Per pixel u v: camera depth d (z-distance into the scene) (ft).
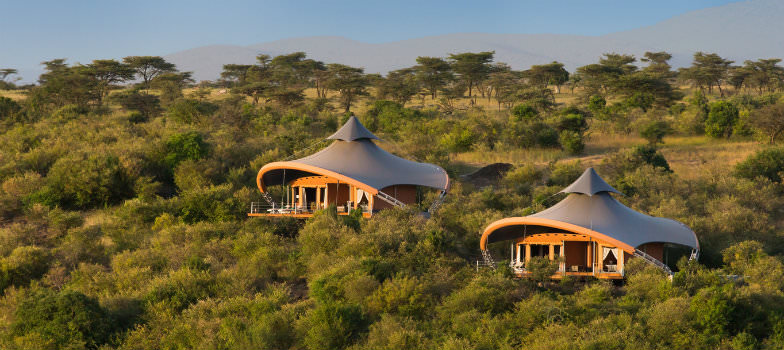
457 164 166.81
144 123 220.43
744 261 92.02
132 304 79.77
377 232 98.89
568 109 239.91
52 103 275.18
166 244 103.40
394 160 126.82
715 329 68.74
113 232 110.01
